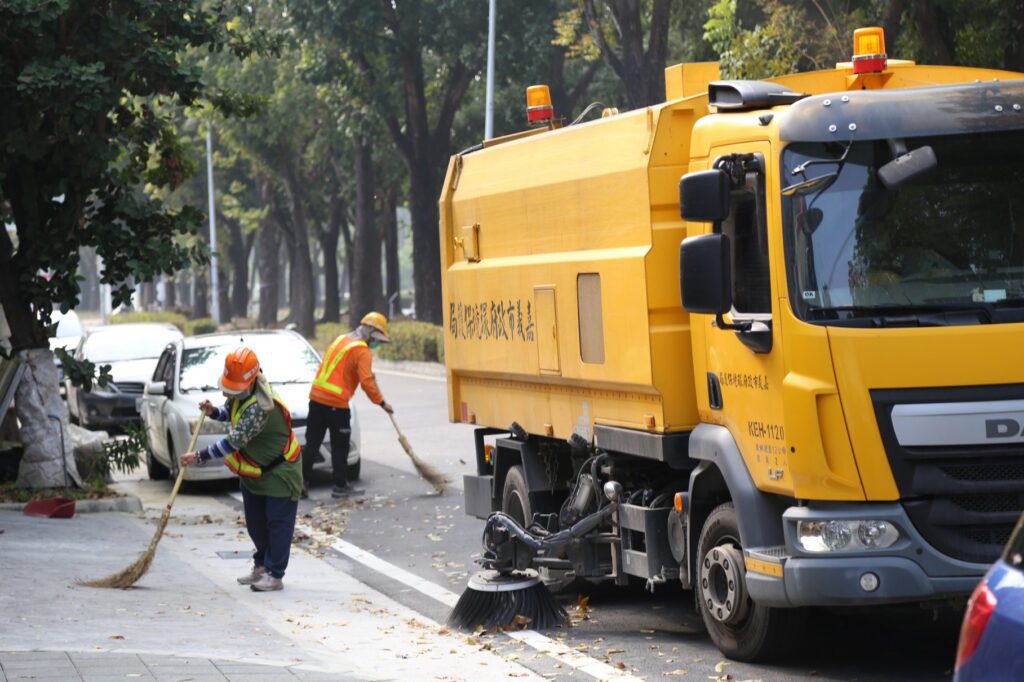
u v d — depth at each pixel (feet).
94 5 52.24
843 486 26.61
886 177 26.73
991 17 72.64
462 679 28.53
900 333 26.30
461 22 139.03
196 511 57.72
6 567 39.83
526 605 34.47
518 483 40.40
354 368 59.77
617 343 32.76
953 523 26.45
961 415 26.20
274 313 243.40
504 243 40.04
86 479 57.88
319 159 206.39
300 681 27.02
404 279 633.20
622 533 34.30
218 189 251.39
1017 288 26.66
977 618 15.05
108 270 56.29
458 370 43.78
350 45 145.59
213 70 180.24
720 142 29.71
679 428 31.42
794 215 27.12
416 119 155.94
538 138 38.01
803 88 31.55
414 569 44.37
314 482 65.67
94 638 30.73
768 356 27.78
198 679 26.81
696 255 27.73
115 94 52.47
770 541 28.43
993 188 27.02
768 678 28.73
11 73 52.11
